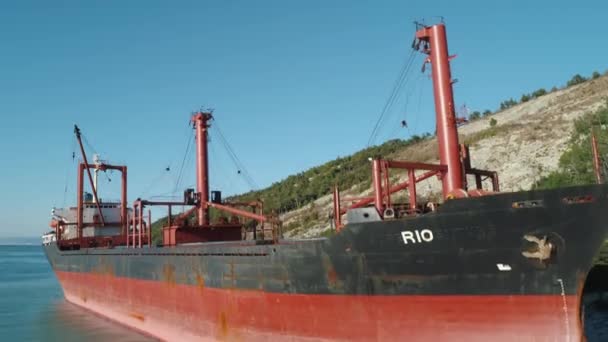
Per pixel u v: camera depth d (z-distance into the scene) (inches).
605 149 1706.4
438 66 717.9
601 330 839.7
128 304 1102.4
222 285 780.6
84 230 1721.2
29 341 992.2
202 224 1173.1
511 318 515.5
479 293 528.1
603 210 467.2
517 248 503.5
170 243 1128.2
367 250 585.6
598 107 2573.8
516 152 2448.3
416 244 551.8
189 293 868.0
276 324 685.3
